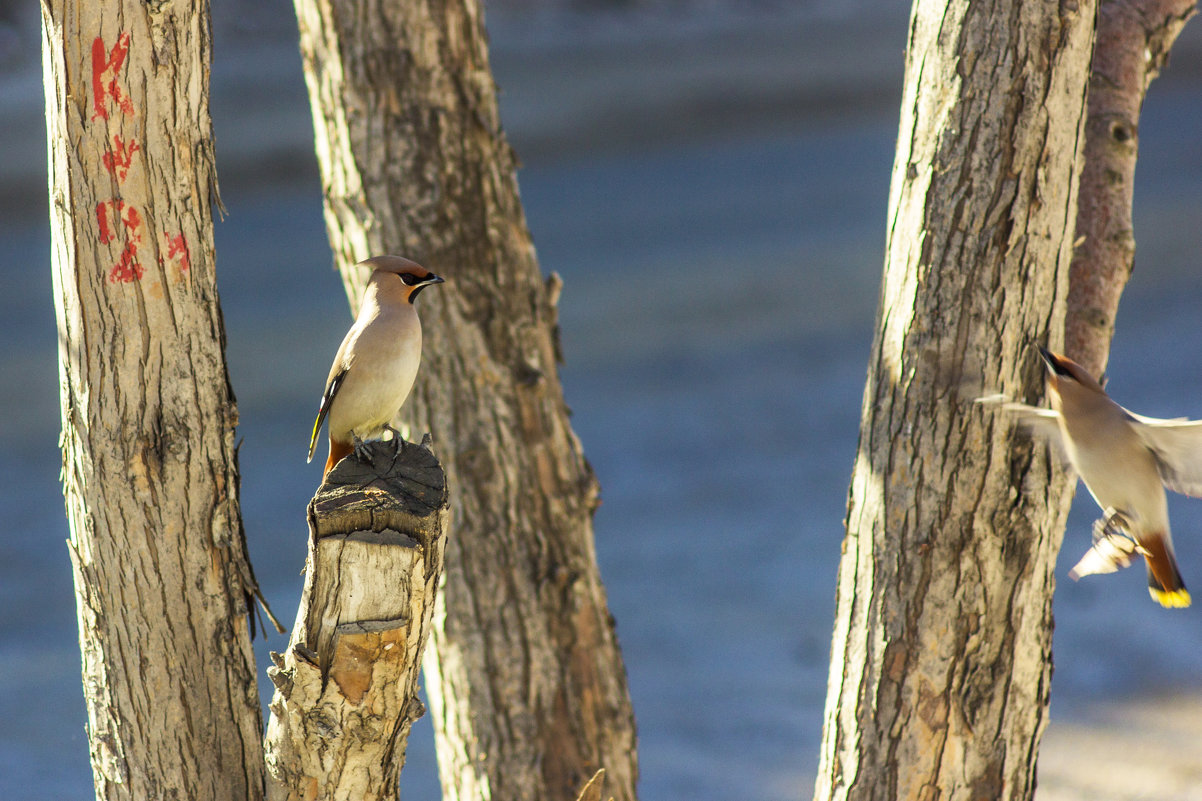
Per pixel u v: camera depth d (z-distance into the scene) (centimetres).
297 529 2283
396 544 660
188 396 755
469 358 1145
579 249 4375
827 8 9550
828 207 4900
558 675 1165
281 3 6931
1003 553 814
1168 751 1678
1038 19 779
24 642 1914
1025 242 793
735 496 2528
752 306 3725
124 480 746
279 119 5334
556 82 6888
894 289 823
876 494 830
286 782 703
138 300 739
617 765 1194
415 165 1130
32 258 3966
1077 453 823
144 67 725
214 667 770
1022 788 848
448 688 1168
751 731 1745
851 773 845
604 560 2253
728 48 7975
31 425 2758
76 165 728
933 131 799
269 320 3503
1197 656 1923
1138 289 3912
